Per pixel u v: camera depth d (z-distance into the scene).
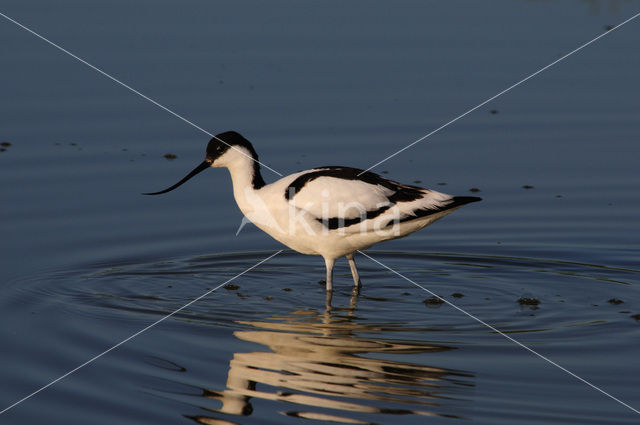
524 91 17.00
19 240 11.66
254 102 16.03
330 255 10.62
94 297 10.26
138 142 14.80
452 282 11.08
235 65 17.39
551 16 20.39
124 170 13.87
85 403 7.83
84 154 14.31
